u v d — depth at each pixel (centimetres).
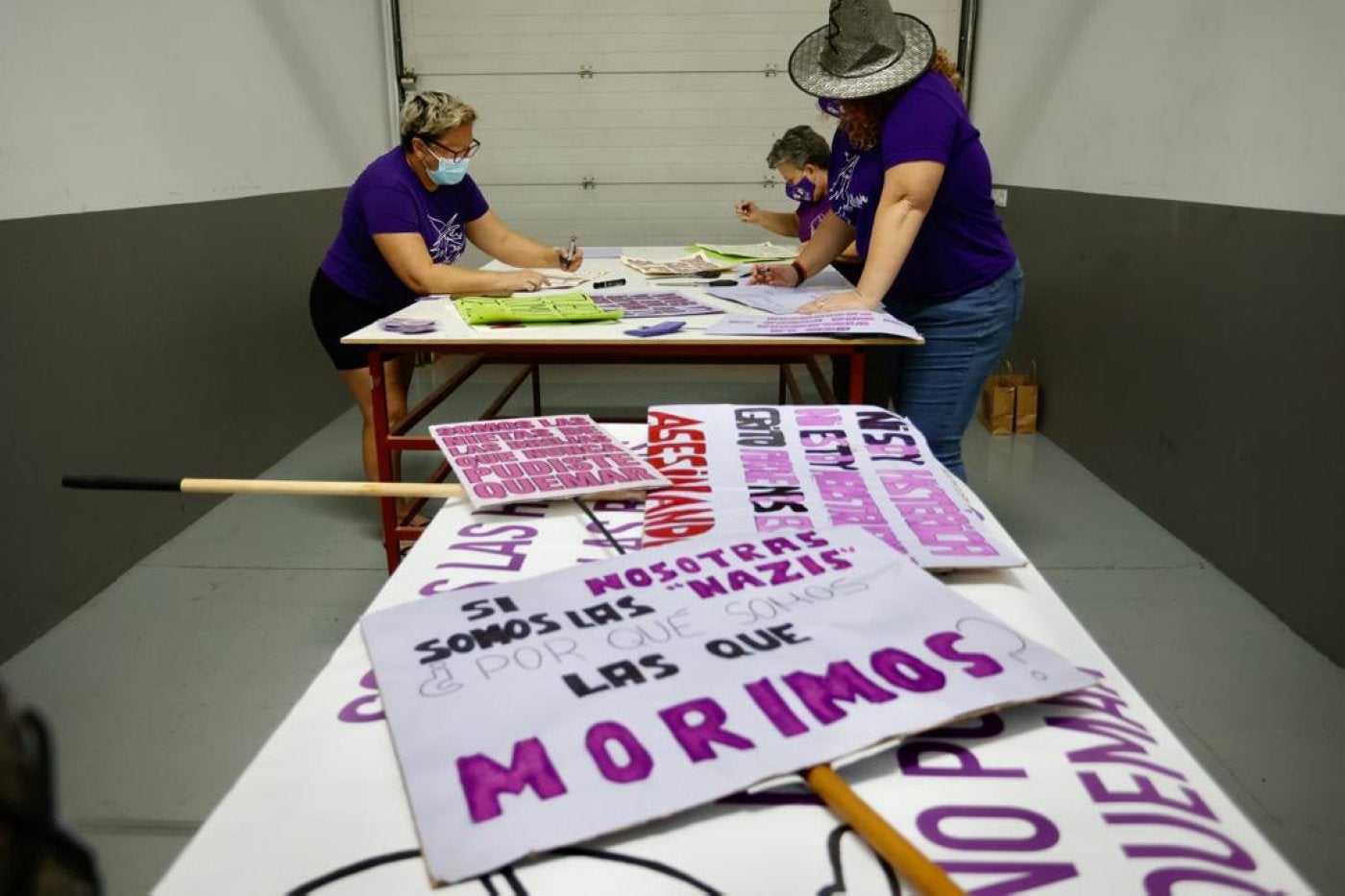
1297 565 232
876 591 85
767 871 56
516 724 67
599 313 231
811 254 281
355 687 75
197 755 190
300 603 254
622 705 69
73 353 249
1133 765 65
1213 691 209
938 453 235
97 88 263
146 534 283
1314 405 225
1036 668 73
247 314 349
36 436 235
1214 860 56
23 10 235
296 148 396
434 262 282
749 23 480
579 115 494
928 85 198
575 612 82
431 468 369
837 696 69
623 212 507
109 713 204
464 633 79
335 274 280
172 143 301
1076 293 366
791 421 132
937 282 217
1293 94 236
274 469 365
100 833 167
